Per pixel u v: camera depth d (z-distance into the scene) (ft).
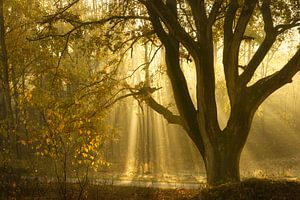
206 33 50.60
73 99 49.29
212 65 50.83
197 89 52.16
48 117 40.16
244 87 51.55
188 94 54.29
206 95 51.26
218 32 66.33
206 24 50.83
